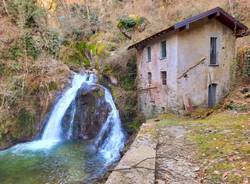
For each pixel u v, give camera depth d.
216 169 5.64
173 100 13.75
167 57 14.19
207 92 14.13
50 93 17.86
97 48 21.75
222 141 7.48
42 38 20.48
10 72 17.25
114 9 27.55
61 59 21.55
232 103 13.20
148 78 16.73
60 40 22.31
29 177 10.57
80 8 26.91
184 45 13.34
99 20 25.92
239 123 9.70
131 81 18.97
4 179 10.45
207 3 23.41
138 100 17.81
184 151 7.06
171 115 13.43
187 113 13.40
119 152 12.71
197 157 6.52
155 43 15.48
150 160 6.30
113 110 16.16
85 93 17.23
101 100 16.66
